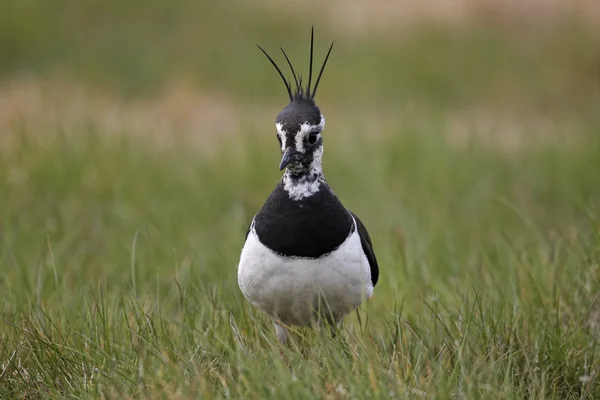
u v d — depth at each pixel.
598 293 11.79
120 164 19.50
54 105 23.61
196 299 12.27
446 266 15.38
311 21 32.81
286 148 10.31
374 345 10.48
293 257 10.25
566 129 24.25
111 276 15.05
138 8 33.31
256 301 10.80
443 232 17.16
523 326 11.26
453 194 19.38
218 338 10.34
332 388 9.12
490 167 20.91
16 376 10.38
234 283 12.67
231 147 21.25
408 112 23.98
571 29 31.98
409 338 10.95
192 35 32.12
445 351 10.56
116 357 10.53
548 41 31.48
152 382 9.53
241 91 29.02
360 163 20.45
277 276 10.37
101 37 32.28
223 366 10.00
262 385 9.19
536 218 18.48
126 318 10.84
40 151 19.47
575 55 30.50
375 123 23.98
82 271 15.09
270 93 28.95
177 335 10.95
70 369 10.36
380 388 9.18
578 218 18.47
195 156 20.88
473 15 33.06
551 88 28.94
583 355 10.91
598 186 19.34
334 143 21.69
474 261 15.07
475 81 29.34
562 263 14.03
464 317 11.37
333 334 11.10
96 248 16.62
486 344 10.79
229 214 18.17
